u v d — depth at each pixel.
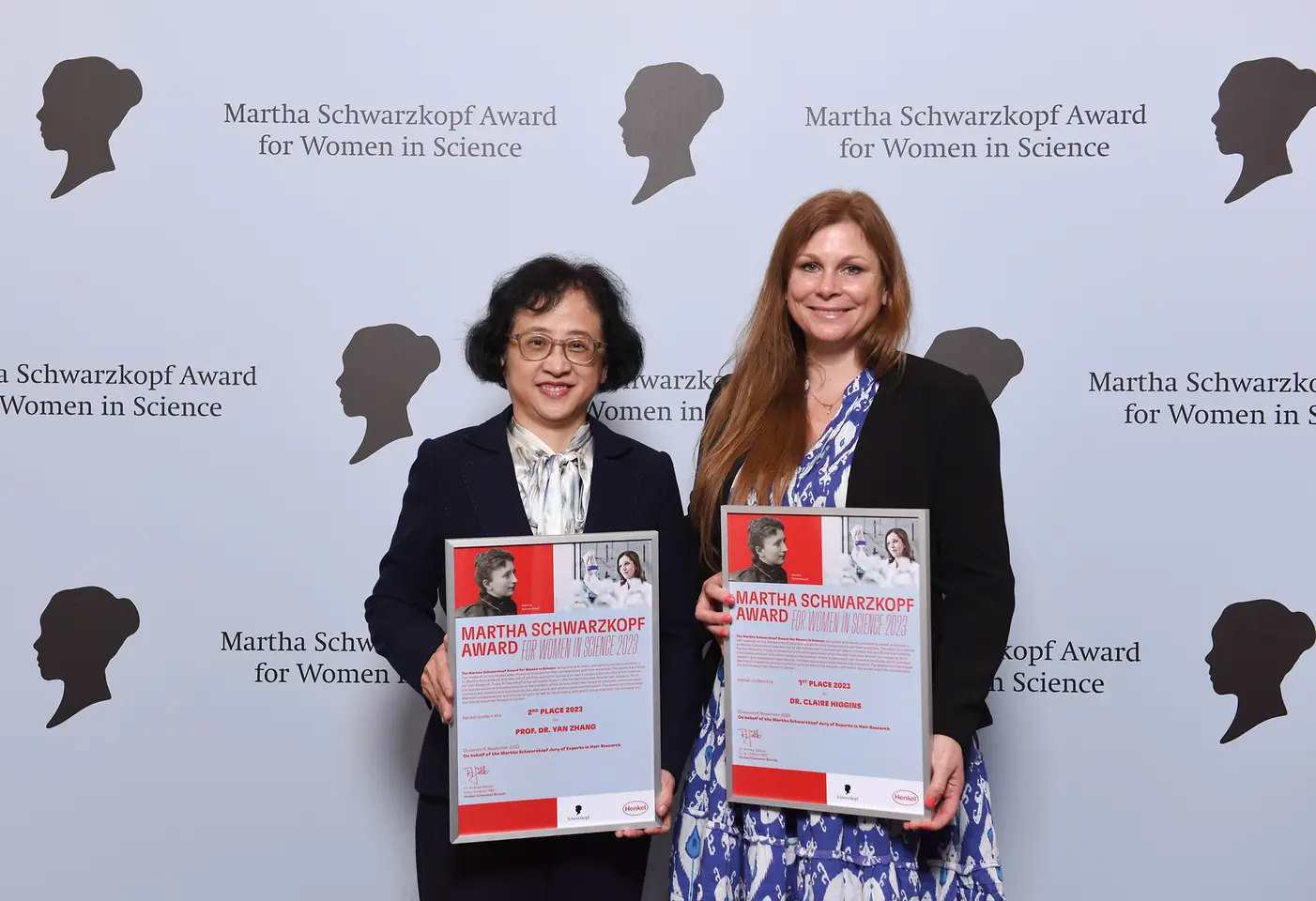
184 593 1.77
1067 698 1.76
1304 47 1.71
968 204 1.73
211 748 1.78
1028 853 1.76
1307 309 1.72
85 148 1.75
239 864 1.78
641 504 1.30
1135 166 1.72
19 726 1.78
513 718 1.21
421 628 1.27
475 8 1.73
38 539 1.77
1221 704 1.75
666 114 1.73
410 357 1.75
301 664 1.77
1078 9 1.72
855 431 1.22
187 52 1.74
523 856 1.26
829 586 1.19
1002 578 1.17
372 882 1.78
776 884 1.22
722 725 1.29
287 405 1.76
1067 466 1.75
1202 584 1.74
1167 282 1.73
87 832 1.78
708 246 1.74
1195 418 1.73
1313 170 1.72
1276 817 1.75
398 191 1.74
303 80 1.74
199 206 1.75
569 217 1.74
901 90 1.72
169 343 1.76
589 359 1.27
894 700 1.17
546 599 1.21
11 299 1.76
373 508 1.77
